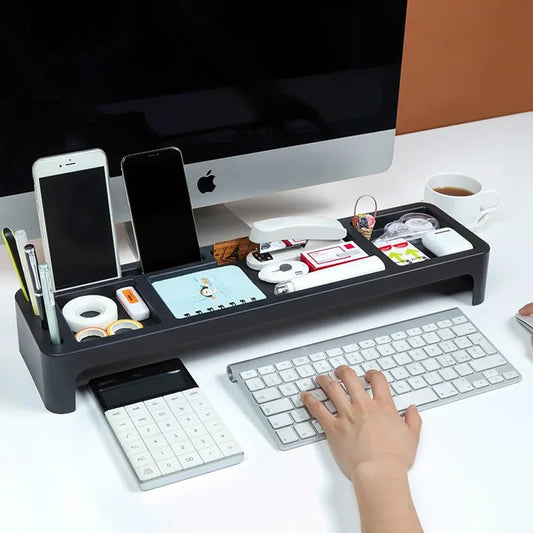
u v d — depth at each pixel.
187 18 1.03
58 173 0.92
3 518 0.75
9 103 0.97
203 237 1.17
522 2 1.64
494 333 1.01
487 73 1.69
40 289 0.85
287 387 0.89
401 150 1.46
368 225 1.09
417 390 0.90
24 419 0.86
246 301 0.94
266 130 1.13
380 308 1.05
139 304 0.94
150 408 0.86
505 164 1.42
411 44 1.58
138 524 0.74
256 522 0.75
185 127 1.08
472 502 0.77
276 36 1.08
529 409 0.89
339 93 1.16
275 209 1.26
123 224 1.21
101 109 1.03
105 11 0.98
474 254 1.03
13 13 0.94
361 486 0.75
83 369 0.86
